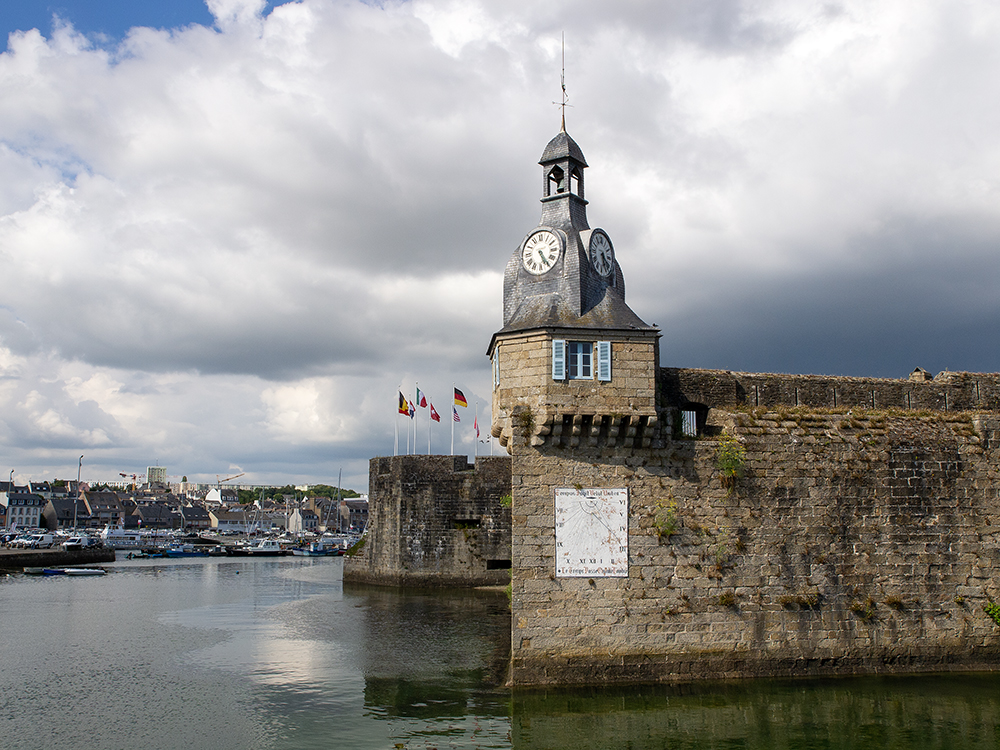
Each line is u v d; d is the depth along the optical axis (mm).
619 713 24172
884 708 24172
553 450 26547
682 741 21906
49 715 25578
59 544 127375
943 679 26500
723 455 26906
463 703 26469
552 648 25688
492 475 62031
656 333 26953
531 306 28781
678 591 26344
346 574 67438
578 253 28906
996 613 27297
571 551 26141
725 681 26047
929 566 27391
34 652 36625
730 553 26688
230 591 64438
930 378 33625
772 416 28172
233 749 21984
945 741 21844
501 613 47938
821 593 26875
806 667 26594
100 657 35344
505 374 27422
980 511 27844
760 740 21969
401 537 62344
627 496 26547
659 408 27688
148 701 27281
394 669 32094
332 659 34375
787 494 27188
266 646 37688
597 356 26891
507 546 61438
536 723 23609
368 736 22953
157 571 89312
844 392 31141
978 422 28453
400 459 63156
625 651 25906
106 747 22266
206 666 33156
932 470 27828
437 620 45438
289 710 25922
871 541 27281
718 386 30312
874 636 26922
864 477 27516
